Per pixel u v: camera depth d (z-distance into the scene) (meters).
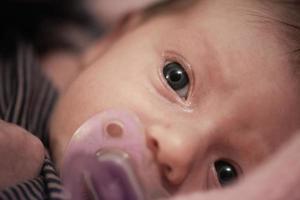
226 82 0.23
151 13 0.28
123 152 0.21
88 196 0.21
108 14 0.37
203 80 0.23
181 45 0.24
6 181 0.20
